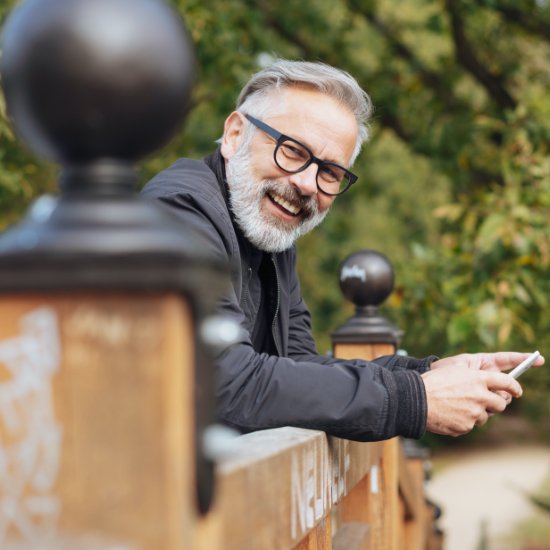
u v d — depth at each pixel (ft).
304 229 10.40
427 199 63.72
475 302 23.06
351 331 12.98
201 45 29.12
